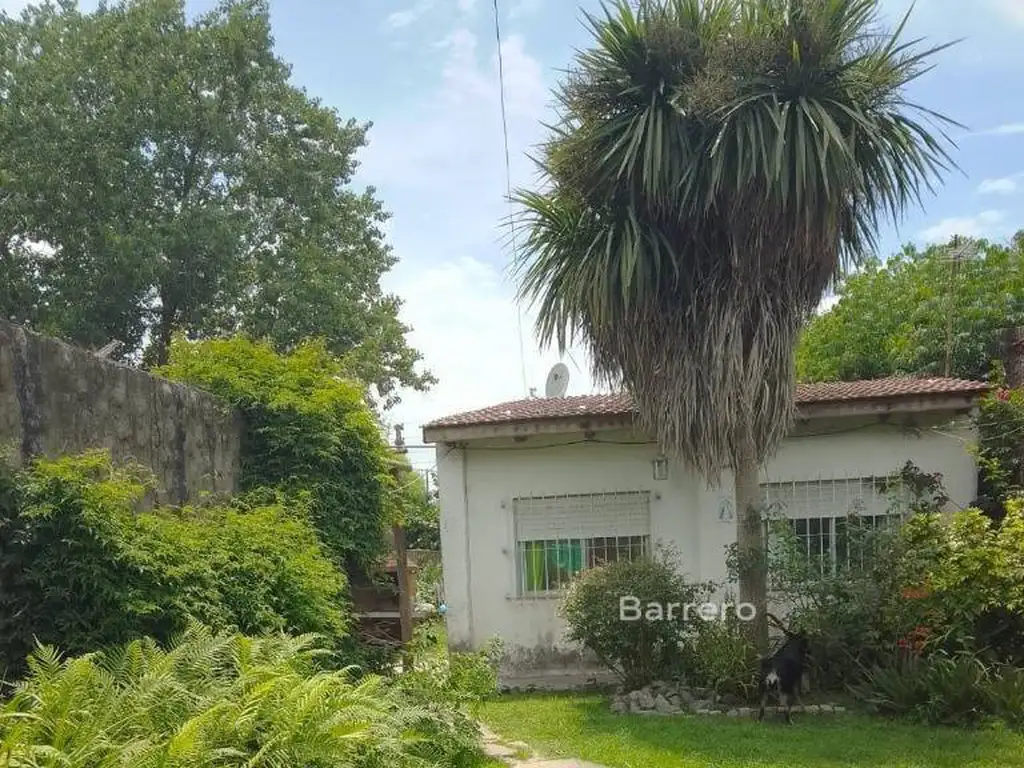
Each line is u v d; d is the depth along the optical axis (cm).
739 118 730
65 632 445
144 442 606
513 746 662
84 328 1695
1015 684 657
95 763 328
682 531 976
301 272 1856
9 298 1802
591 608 822
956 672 668
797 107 733
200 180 1903
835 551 932
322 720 392
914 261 1778
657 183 748
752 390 775
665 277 799
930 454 938
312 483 793
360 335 1912
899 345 1541
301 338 1777
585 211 836
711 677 770
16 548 434
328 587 643
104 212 1733
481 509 1013
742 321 779
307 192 1934
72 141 1694
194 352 825
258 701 383
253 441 804
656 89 780
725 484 961
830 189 721
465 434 975
